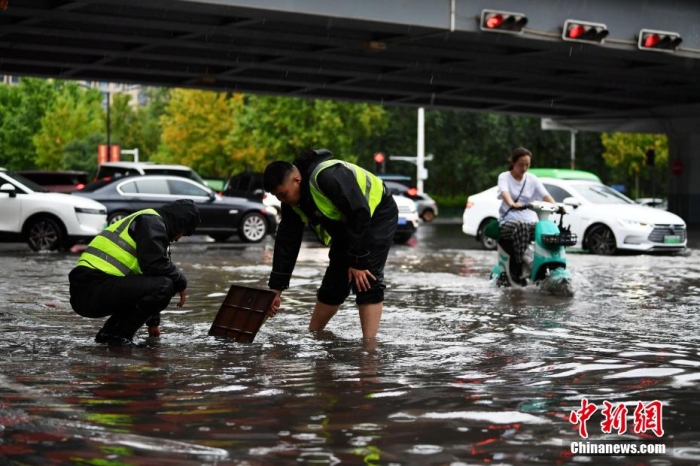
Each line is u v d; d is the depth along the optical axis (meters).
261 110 65.06
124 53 30.69
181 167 36.97
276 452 5.27
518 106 46.47
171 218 9.21
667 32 30.77
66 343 9.08
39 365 7.91
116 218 30.16
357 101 42.75
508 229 15.29
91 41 29.98
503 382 7.27
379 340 9.41
